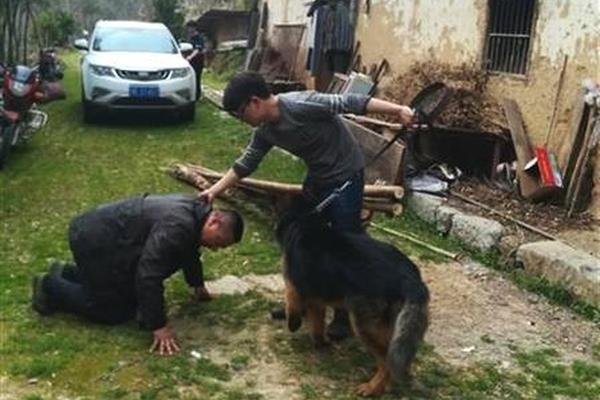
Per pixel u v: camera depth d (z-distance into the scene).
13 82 8.78
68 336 4.57
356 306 3.95
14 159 8.95
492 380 4.45
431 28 10.54
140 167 8.80
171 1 35.44
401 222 7.46
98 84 10.86
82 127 10.93
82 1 51.09
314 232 4.26
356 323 3.98
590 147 7.29
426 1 10.70
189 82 11.30
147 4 50.53
